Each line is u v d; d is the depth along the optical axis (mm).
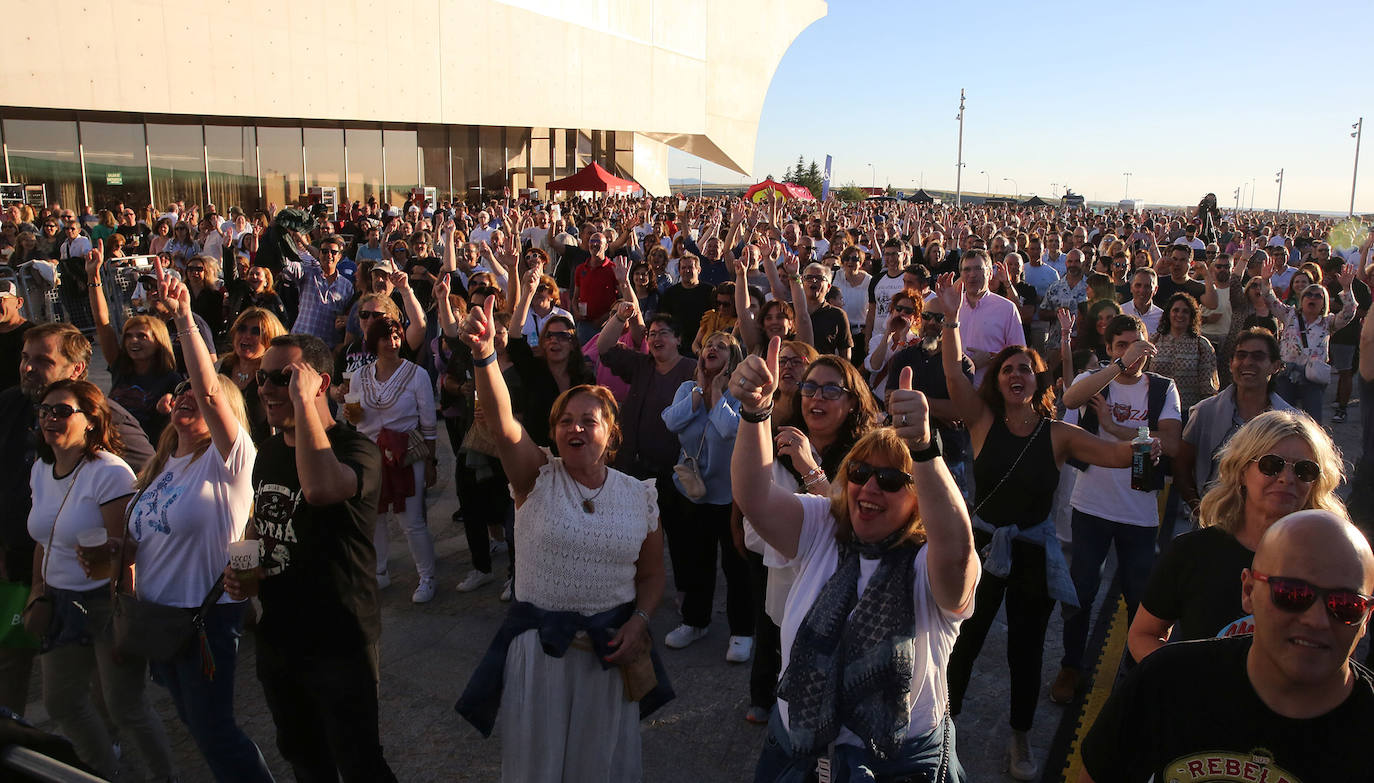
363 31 26625
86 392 3629
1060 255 13523
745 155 50469
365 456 3262
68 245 14539
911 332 6680
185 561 3357
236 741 3438
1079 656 4637
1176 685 2025
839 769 2385
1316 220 44594
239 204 25578
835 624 2453
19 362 5418
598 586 3139
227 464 3436
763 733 4293
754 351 6297
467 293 9375
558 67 34938
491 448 5422
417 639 5250
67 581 3551
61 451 3607
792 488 3652
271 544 3168
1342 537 1835
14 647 3797
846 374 3570
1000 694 4719
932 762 2428
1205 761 1971
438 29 29234
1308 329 7863
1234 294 9086
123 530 3508
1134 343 4914
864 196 77312
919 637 2422
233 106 23094
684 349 8539
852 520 2555
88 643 3584
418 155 31547
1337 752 1868
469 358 6023
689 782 3928
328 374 3322
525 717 3084
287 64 24438
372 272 7918
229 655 3426
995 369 4074
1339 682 1882
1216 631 2709
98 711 4098
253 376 5137
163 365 5277
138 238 16844
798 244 12836
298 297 10695
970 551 2309
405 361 5688
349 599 3201
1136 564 4574
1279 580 1843
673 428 4867
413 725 4363
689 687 4723
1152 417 5070
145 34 20922
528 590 3186
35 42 18906
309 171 27594
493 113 31859
